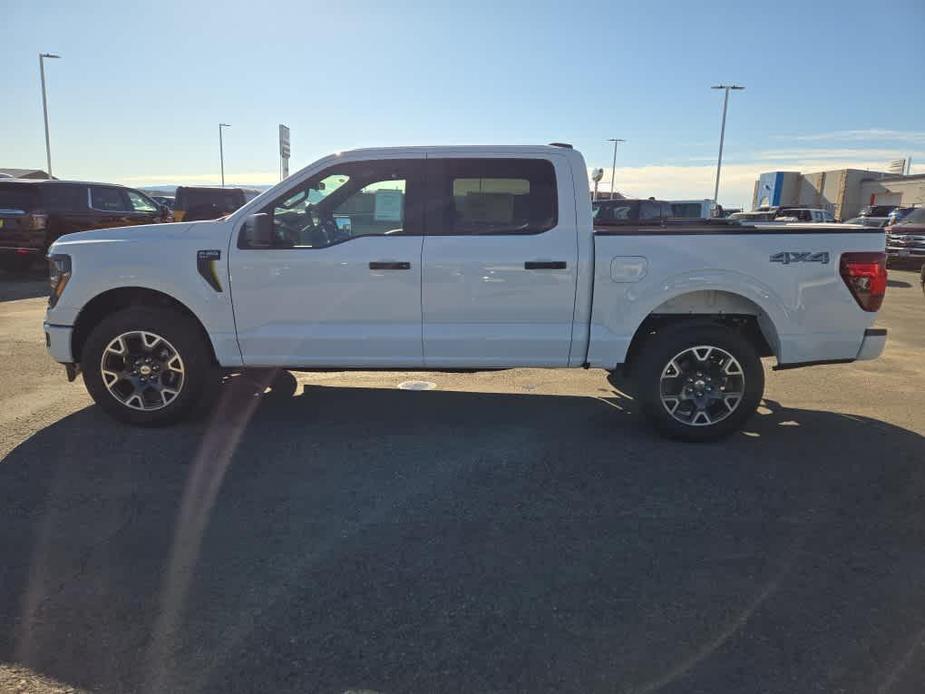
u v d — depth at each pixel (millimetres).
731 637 2670
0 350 7547
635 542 3432
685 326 4758
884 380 6863
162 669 2457
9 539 3385
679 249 4664
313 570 3137
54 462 4367
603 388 6418
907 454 4684
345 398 5961
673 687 2387
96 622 2727
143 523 3570
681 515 3736
